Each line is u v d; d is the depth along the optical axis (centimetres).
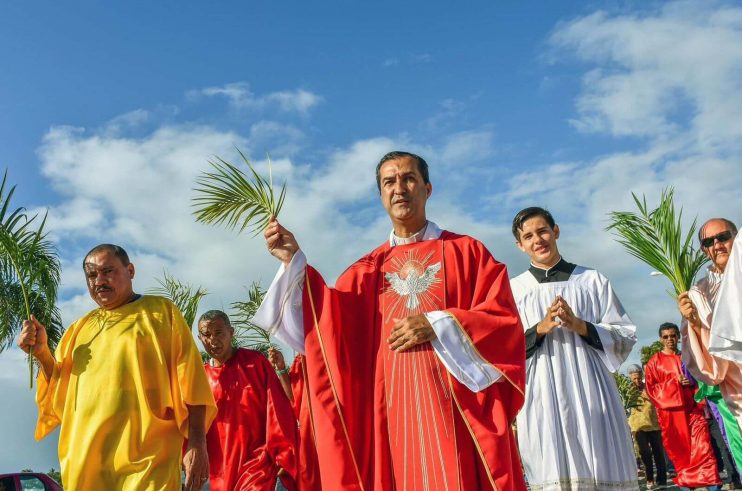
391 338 405
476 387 394
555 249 685
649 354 1936
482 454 392
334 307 439
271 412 848
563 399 611
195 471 546
